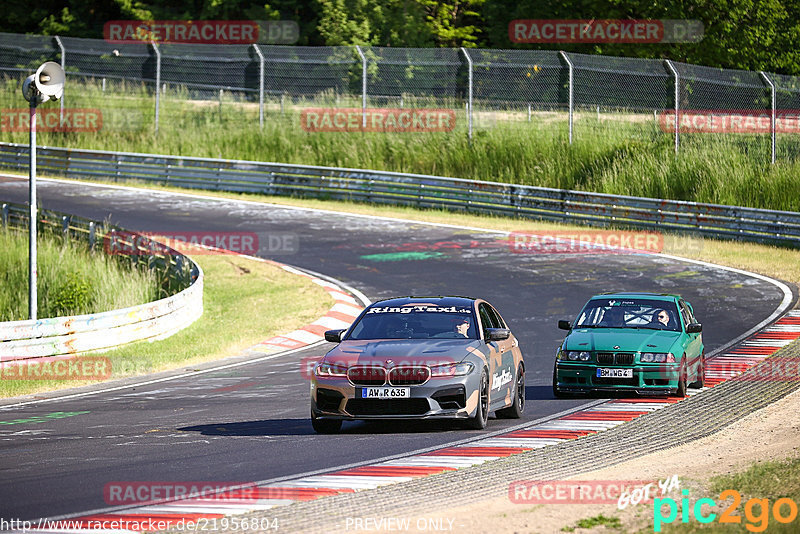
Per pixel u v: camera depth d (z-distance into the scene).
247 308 88.81
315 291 93.38
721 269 99.25
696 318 78.94
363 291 92.69
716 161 133.62
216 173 148.38
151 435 43.59
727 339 70.75
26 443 42.38
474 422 42.56
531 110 160.12
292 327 81.38
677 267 100.38
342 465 36.19
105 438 43.09
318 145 157.38
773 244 111.94
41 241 103.62
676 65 140.88
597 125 150.50
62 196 140.50
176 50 170.00
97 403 54.06
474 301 47.56
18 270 94.12
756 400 49.25
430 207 135.00
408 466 35.75
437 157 150.25
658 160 137.00
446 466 35.66
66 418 49.25
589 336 53.34
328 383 41.91
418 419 43.34
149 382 61.47
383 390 41.31
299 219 127.75
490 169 146.62
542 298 87.56
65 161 158.75
